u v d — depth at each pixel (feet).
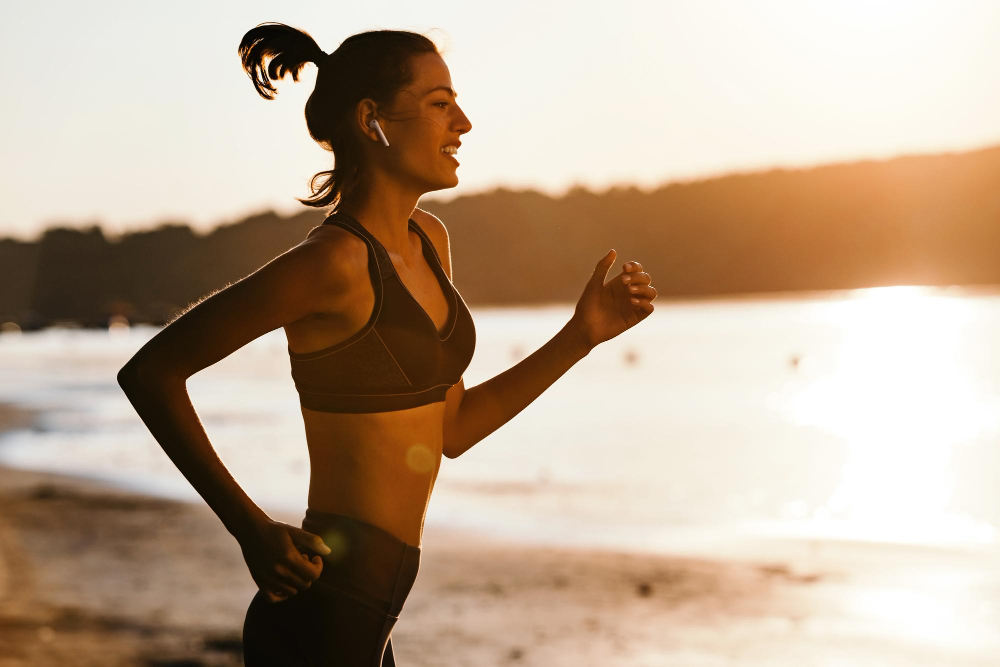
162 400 5.10
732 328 326.85
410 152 5.91
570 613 26.99
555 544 40.42
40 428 113.70
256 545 5.20
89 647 21.80
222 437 99.66
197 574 30.42
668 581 32.01
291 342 5.91
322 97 6.04
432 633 24.68
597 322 6.95
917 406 118.93
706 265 649.20
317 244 5.50
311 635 5.66
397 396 5.76
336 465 5.85
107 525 42.47
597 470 72.74
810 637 24.93
